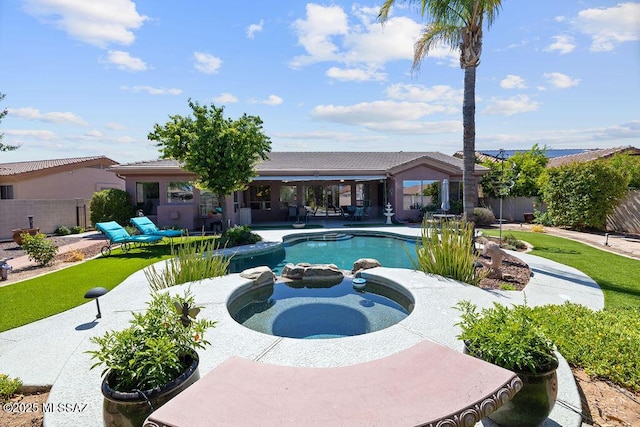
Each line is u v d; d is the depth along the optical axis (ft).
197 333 14.35
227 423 9.46
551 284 34.01
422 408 10.07
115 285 36.55
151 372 11.49
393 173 93.20
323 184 108.68
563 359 18.19
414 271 37.93
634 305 27.84
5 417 15.58
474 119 49.26
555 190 78.74
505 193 78.18
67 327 25.03
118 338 12.56
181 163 82.38
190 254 39.06
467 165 49.24
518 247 54.24
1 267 39.47
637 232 69.92
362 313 30.48
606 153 122.01
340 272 41.19
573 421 13.74
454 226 39.17
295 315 30.22
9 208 77.82
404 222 93.66
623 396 15.40
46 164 109.40
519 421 12.85
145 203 89.66
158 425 9.38
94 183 112.57
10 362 20.26
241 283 34.40
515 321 14.11
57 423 14.37
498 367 12.07
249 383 11.60
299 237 73.15
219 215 86.53
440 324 23.65
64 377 17.79
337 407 10.26
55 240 73.61
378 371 12.32
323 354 19.67
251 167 71.67
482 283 34.94
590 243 58.18
